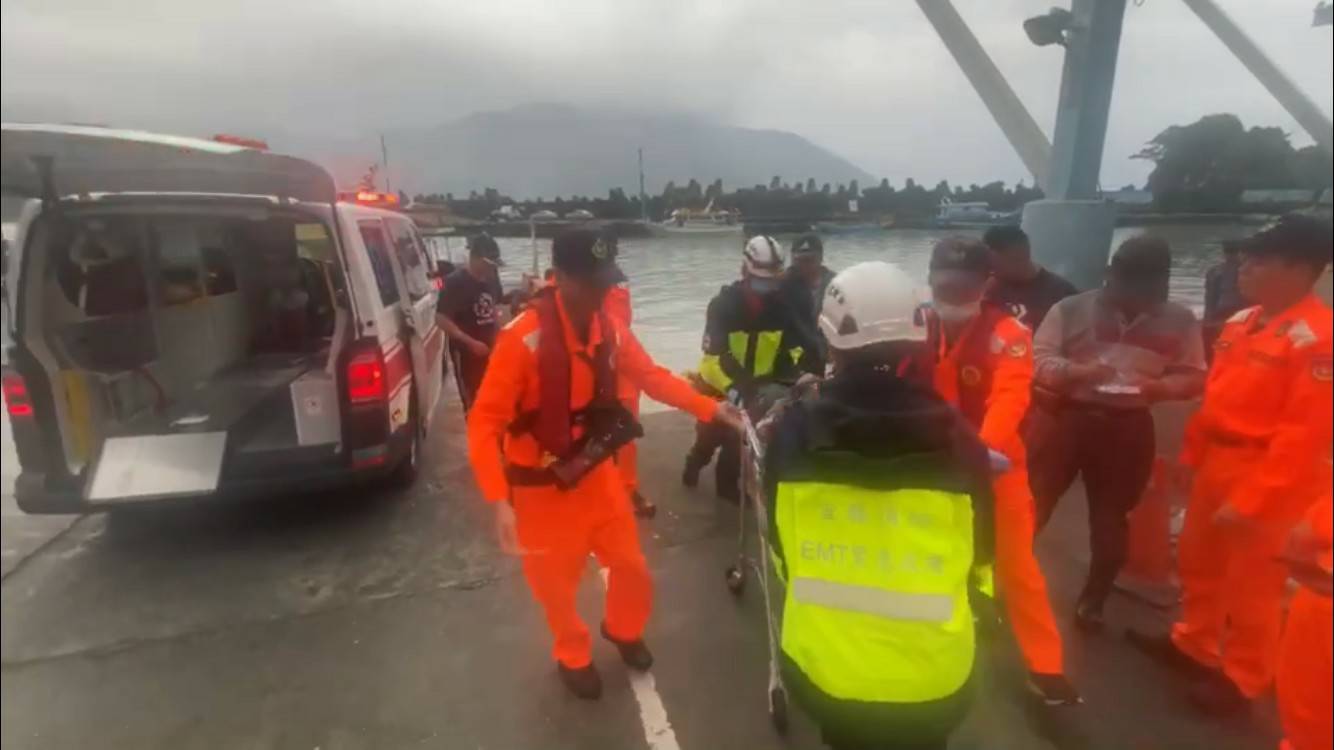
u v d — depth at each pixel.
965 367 2.18
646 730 2.23
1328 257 1.64
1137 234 2.10
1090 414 2.39
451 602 2.88
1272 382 1.89
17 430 2.46
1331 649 1.48
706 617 2.82
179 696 2.15
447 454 4.66
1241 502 1.85
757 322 3.12
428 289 5.45
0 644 1.35
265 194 2.35
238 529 3.15
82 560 2.64
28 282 2.43
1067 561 3.11
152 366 3.27
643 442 4.87
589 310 2.01
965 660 1.42
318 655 2.51
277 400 3.39
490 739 2.18
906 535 1.39
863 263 1.48
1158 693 2.29
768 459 1.55
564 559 2.22
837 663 1.40
